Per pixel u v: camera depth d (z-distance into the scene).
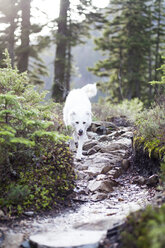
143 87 26.88
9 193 3.91
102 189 4.89
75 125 6.45
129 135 7.47
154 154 5.11
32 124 4.38
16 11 13.95
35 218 3.73
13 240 3.03
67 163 4.82
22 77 5.34
